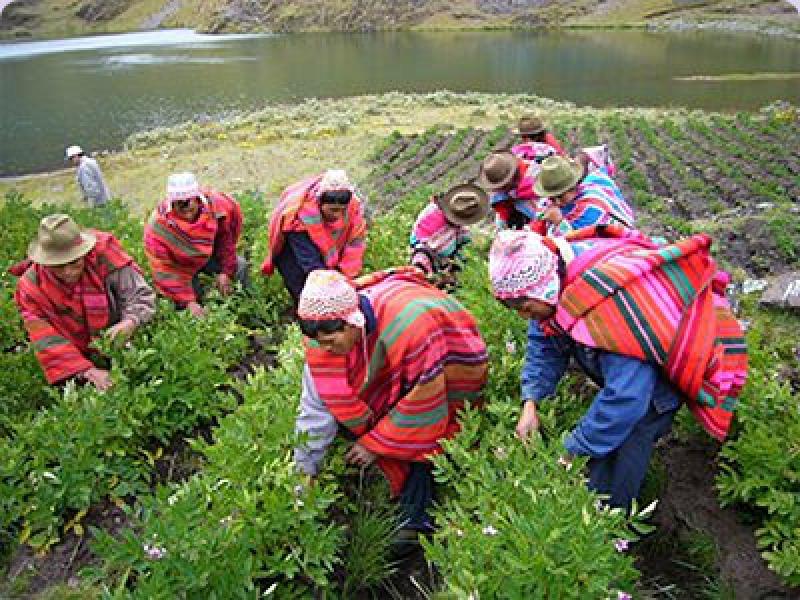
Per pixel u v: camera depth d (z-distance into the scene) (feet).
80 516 14.67
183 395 16.75
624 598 9.58
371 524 12.96
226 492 11.78
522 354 15.67
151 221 20.49
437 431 12.59
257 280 23.18
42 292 16.69
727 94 114.21
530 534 9.66
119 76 180.14
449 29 287.69
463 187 19.75
